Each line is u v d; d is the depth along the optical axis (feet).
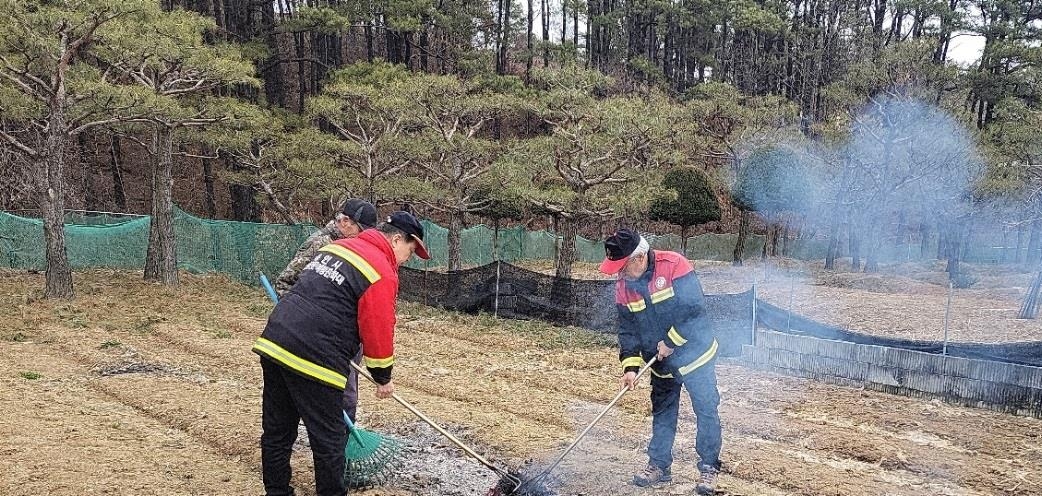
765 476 16.75
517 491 14.58
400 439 18.17
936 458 18.49
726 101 73.67
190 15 45.03
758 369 28.35
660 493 15.66
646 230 92.58
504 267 40.88
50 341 29.63
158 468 15.71
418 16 71.56
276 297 17.25
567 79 49.65
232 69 44.39
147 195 83.97
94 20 37.88
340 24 66.80
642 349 16.14
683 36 119.34
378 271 13.09
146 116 41.75
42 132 44.06
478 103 53.67
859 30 101.09
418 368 27.86
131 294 42.63
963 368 23.89
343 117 58.80
